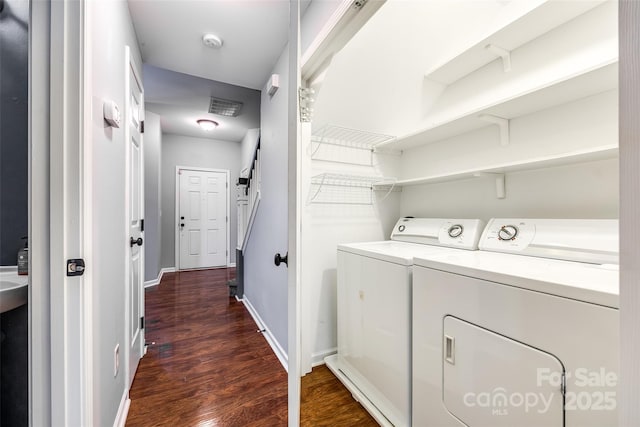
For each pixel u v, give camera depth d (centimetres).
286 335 193
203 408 146
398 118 213
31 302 82
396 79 187
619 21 34
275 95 224
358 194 209
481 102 165
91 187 92
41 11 84
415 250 146
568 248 109
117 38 138
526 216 143
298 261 97
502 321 86
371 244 177
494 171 146
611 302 64
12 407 98
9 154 112
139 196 200
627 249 33
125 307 150
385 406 134
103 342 111
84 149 88
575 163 124
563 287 72
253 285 284
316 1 161
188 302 319
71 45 86
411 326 122
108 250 121
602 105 116
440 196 193
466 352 96
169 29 187
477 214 169
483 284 91
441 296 106
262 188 256
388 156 221
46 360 83
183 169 498
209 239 521
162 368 184
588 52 120
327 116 193
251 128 445
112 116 117
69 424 85
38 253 83
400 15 154
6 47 111
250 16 176
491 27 151
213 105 355
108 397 117
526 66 143
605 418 65
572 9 118
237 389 163
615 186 112
